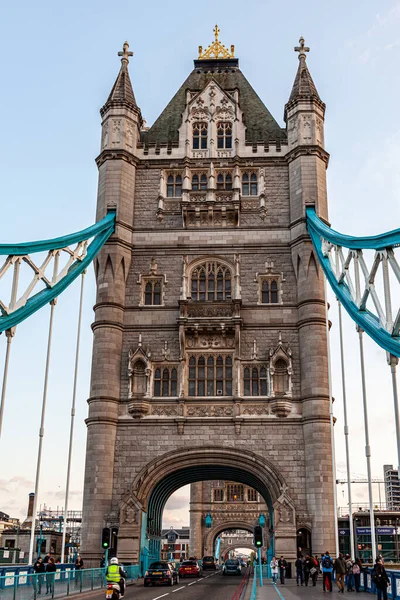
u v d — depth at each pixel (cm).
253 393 5331
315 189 5744
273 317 5494
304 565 4431
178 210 5897
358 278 4044
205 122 6269
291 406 5222
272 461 5106
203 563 8500
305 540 4891
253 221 5838
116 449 5200
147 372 5353
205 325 5416
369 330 3778
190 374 5406
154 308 5566
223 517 10569
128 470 5141
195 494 10694
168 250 5747
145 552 5066
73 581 3397
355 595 3384
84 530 4962
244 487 10669
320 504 4894
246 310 5525
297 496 5006
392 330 3347
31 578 2833
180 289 5622
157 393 5366
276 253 5694
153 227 5838
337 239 4441
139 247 5762
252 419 5206
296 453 5116
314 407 5119
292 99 6131
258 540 4619
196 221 5844
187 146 6100
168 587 4256
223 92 6338
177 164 6062
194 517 10600
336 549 4650
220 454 5147
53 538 8606
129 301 5606
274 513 4944
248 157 6047
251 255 5703
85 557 4875
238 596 3425
